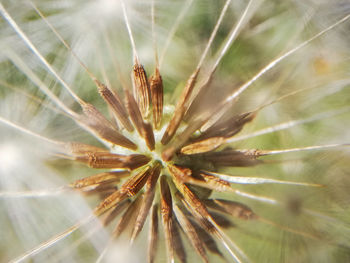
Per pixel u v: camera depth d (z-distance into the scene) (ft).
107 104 0.21
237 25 0.21
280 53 0.22
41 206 0.21
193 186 0.20
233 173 0.21
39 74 0.22
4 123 0.21
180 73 0.22
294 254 0.21
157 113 0.20
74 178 0.21
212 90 0.21
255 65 0.22
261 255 0.21
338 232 0.21
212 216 0.20
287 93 0.22
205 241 0.20
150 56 0.22
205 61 0.22
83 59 0.22
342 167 0.21
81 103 0.21
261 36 0.22
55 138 0.21
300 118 0.22
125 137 0.20
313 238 0.21
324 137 0.21
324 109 0.22
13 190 0.21
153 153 0.20
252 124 0.21
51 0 0.22
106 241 0.20
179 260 0.20
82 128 0.21
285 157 0.21
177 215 0.20
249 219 0.20
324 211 0.21
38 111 0.22
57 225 0.21
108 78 0.22
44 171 0.21
